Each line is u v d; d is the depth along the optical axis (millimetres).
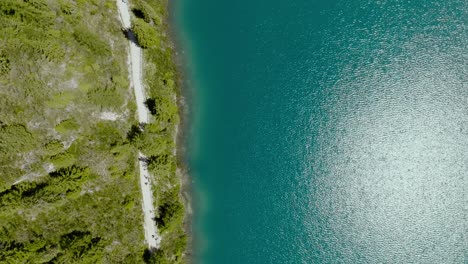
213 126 70375
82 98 59781
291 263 70875
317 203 71750
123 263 62719
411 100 71812
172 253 66562
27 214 57562
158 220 65312
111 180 62688
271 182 71312
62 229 59312
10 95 55688
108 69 61562
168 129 66438
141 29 61281
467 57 71375
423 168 71500
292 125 71750
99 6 62188
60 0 58656
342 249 71625
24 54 55406
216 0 71250
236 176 70812
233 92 71125
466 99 71188
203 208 69688
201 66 70000
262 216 70938
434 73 71688
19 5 54594
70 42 58406
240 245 70375
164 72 66750
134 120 64375
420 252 71500
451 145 71062
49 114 58000
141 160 65062
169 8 68188
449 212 71312
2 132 55250
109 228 62250
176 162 67812
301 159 71812
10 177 56531
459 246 71062
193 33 69812
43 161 58094
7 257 54531
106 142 62031
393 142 71875
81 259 58281
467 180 71000
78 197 60594
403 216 71750
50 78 57062
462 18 71625
